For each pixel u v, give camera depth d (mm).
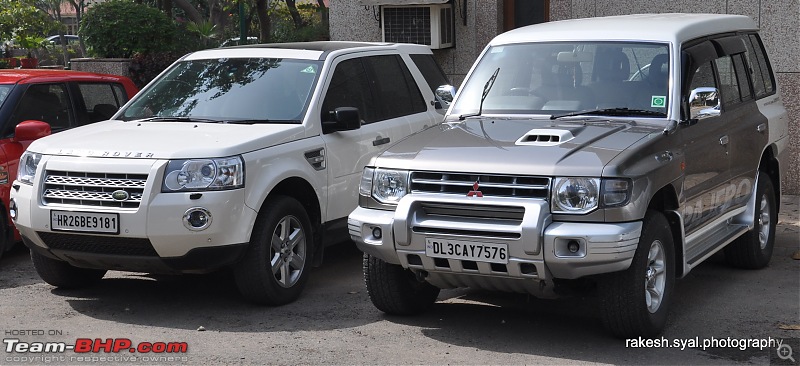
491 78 7027
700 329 6207
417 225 5676
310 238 7203
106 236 6430
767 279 7613
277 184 6926
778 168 8211
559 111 6590
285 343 6012
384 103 8281
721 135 6863
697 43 6977
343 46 8297
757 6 11016
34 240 6785
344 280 7730
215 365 5602
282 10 27609
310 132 7293
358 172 7797
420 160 5832
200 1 33031
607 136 5914
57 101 8992
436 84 9148
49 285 7668
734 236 7223
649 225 5680
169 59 13945
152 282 7754
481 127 6387
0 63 17188
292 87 7625
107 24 14312
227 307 6926
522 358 5648
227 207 6406
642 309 5660
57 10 40625
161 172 6359
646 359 5605
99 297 7273
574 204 5406
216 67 8055
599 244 5309
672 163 5914
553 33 7102
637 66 6629
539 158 5578
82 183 6543
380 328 6324
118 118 7855
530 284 5605
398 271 6305
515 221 5488
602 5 11828
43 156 6805
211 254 6426
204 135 6824
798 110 10977
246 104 7551
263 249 6684
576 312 6660
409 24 12469
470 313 6668
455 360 5625
